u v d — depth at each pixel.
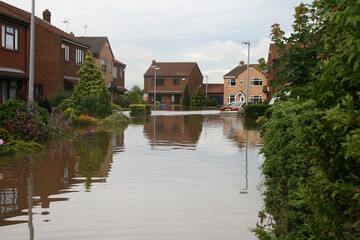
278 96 7.53
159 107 68.31
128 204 6.53
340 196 2.58
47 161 10.58
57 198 6.85
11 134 13.59
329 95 2.81
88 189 7.54
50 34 32.41
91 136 17.33
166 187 7.77
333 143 2.67
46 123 16.27
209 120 31.41
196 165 10.27
